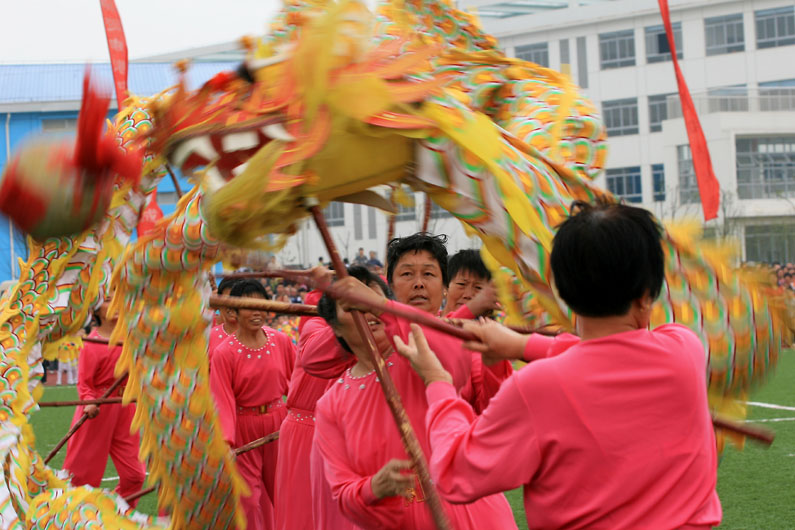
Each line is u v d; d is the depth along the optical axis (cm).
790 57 3091
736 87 3136
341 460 360
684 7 3139
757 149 2980
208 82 370
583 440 252
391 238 441
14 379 441
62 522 426
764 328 356
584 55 3269
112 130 438
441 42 463
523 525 657
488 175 344
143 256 388
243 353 630
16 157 347
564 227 260
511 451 259
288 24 391
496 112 460
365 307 318
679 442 253
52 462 933
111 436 736
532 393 255
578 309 259
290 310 390
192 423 396
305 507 544
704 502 254
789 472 787
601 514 252
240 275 361
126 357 406
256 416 636
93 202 352
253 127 350
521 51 3350
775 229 2920
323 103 337
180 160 380
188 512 411
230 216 332
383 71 346
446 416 287
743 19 3119
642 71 3206
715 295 349
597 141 436
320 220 344
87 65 347
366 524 340
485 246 371
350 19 352
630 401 252
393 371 358
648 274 254
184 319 388
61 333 462
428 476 293
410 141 349
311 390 545
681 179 3061
